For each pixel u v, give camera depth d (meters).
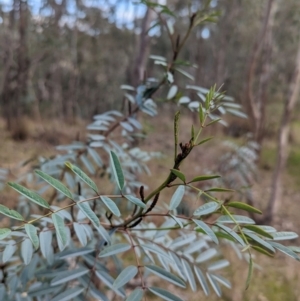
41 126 6.61
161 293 0.59
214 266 0.79
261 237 0.58
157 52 9.08
